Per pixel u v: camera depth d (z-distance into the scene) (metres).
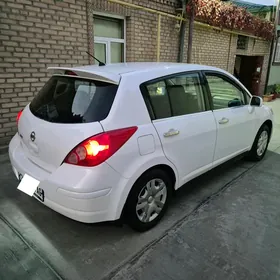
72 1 4.74
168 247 2.25
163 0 6.34
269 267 2.05
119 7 5.46
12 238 2.30
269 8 11.20
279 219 2.68
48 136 2.12
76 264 2.04
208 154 2.96
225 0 9.02
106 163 1.97
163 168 2.47
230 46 9.17
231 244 2.30
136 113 2.20
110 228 2.47
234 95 3.40
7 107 4.39
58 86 2.45
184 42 7.30
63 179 1.97
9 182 3.25
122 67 2.50
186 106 2.69
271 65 11.91
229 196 3.10
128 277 1.93
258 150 4.08
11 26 4.14
